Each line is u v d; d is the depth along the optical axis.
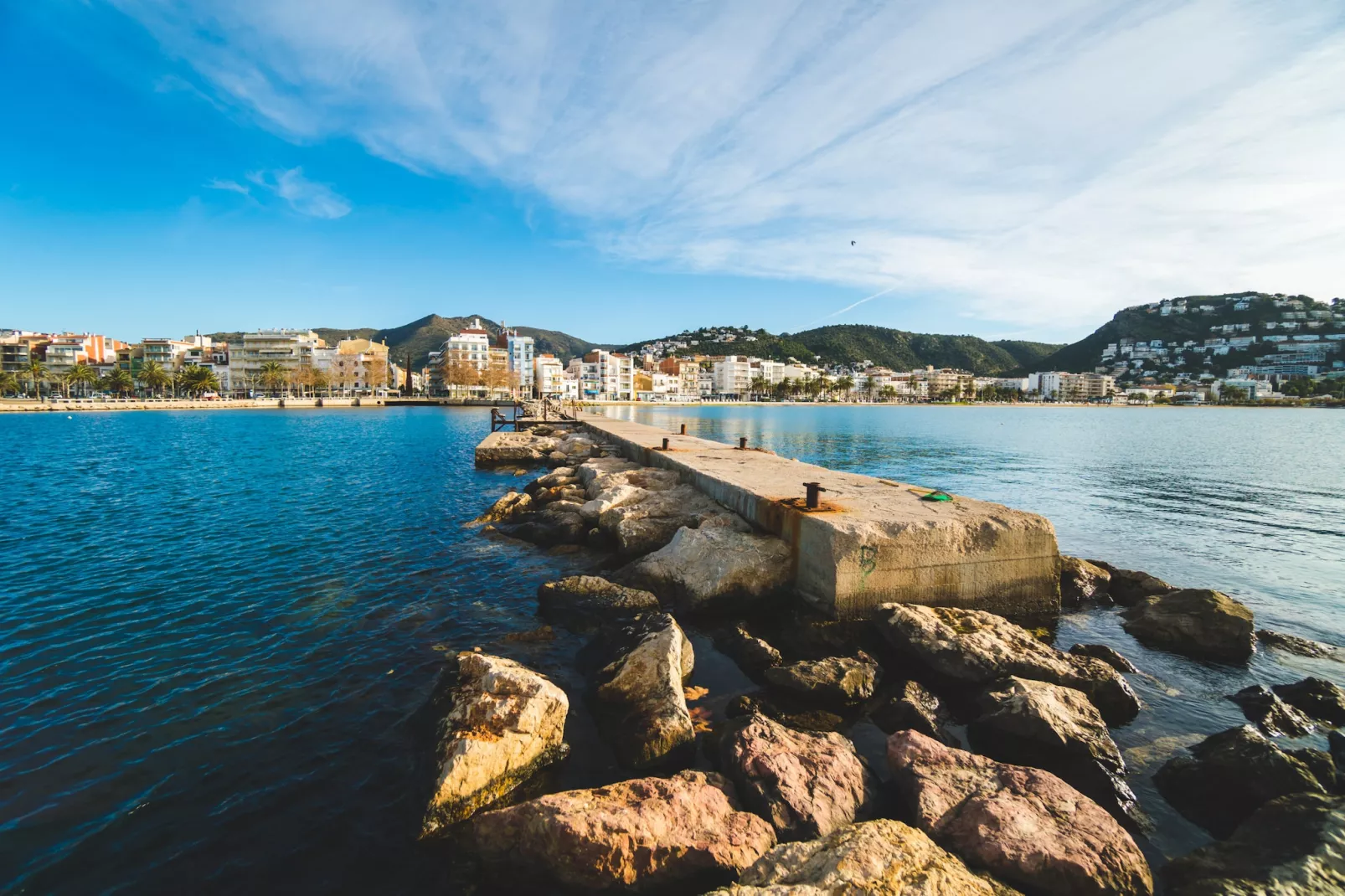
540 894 5.08
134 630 10.65
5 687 8.53
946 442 60.75
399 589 12.92
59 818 5.96
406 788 6.40
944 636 8.90
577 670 9.12
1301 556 17.78
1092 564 14.04
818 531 10.76
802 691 8.12
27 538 17.02
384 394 155.88
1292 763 6.06
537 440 41.72
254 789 6.41
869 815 5.70
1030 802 5.36
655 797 5.41
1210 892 4.63
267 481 28.19
